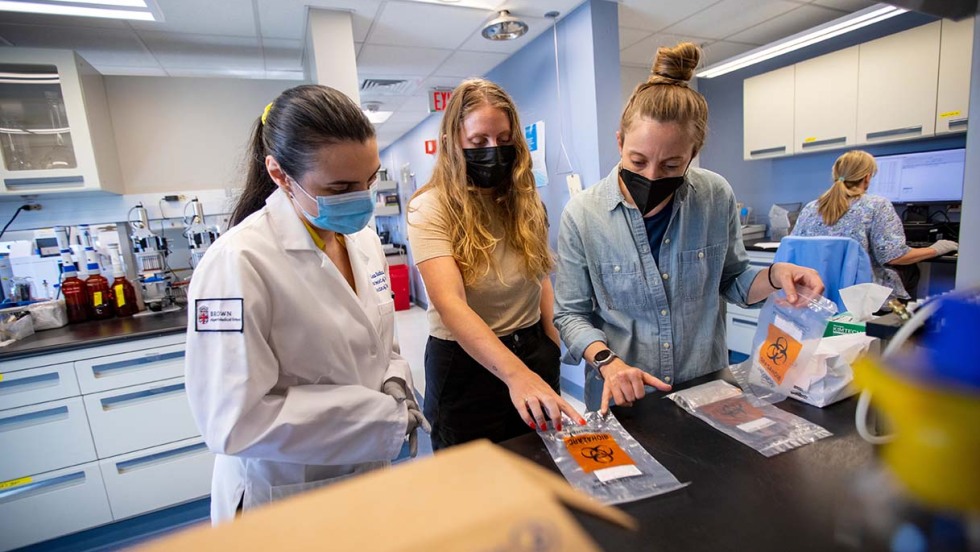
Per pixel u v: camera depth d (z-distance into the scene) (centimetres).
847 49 292
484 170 111
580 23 257
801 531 47
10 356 175
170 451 203
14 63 213
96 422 190
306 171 76
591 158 264
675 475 58
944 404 34
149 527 205
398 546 18
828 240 191
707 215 105
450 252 104
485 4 244
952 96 250
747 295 107
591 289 112
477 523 19
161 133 269
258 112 289
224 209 280
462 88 109
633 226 104
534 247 117
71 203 250
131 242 269
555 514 20
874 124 284
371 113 474
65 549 193
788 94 327
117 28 243
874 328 60
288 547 18
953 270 260
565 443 68
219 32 256
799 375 77
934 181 275
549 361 125
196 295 74
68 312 220
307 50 267
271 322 79
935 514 41
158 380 198
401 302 592
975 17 63
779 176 377
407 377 101
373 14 247
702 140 92
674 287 105
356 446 81
